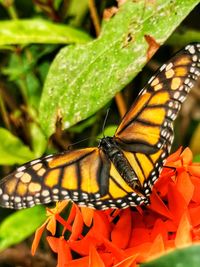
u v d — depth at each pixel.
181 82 0.36
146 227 0.37
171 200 0.36
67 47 0.46
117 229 0.36
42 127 0.46
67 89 0.45
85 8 0.54
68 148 0.44
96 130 0.54
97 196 0.36
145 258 0.34
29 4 0.57
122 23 0.44
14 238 0.46
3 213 0.57
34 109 0.54
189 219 0.35
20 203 0.35
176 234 0.35
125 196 0.35
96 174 0.36
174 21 0.43
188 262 0.28
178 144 0.57
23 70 0.54
